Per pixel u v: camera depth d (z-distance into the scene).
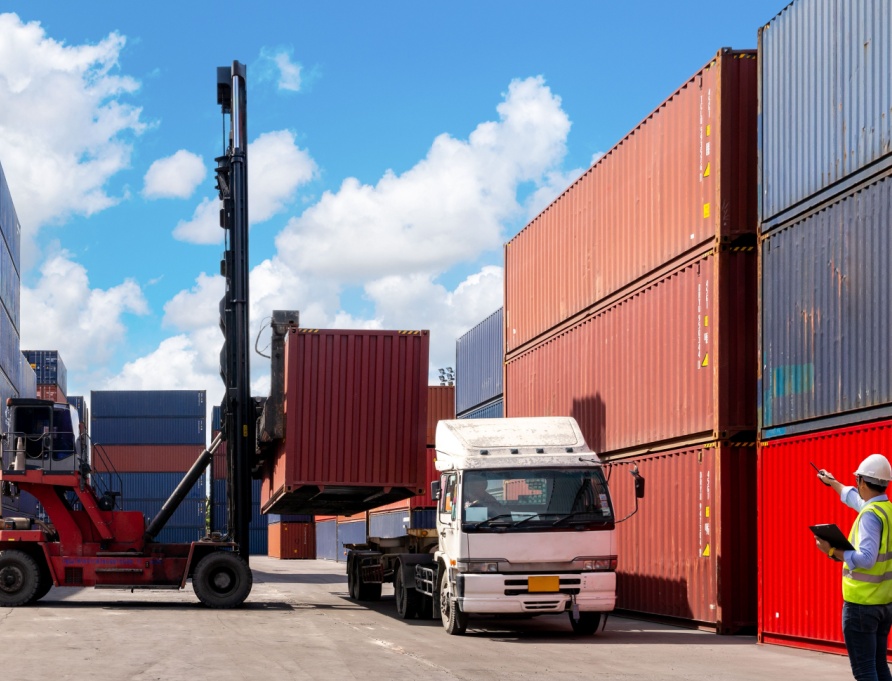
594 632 15.23
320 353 19.86
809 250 13.36
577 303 20.86
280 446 20.73
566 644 13.80
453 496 14.98
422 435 20.05
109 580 20.00
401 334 20.14
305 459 19.62
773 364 14.16
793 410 13.59
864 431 11.86
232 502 20.64
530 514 14.44
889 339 11.56
